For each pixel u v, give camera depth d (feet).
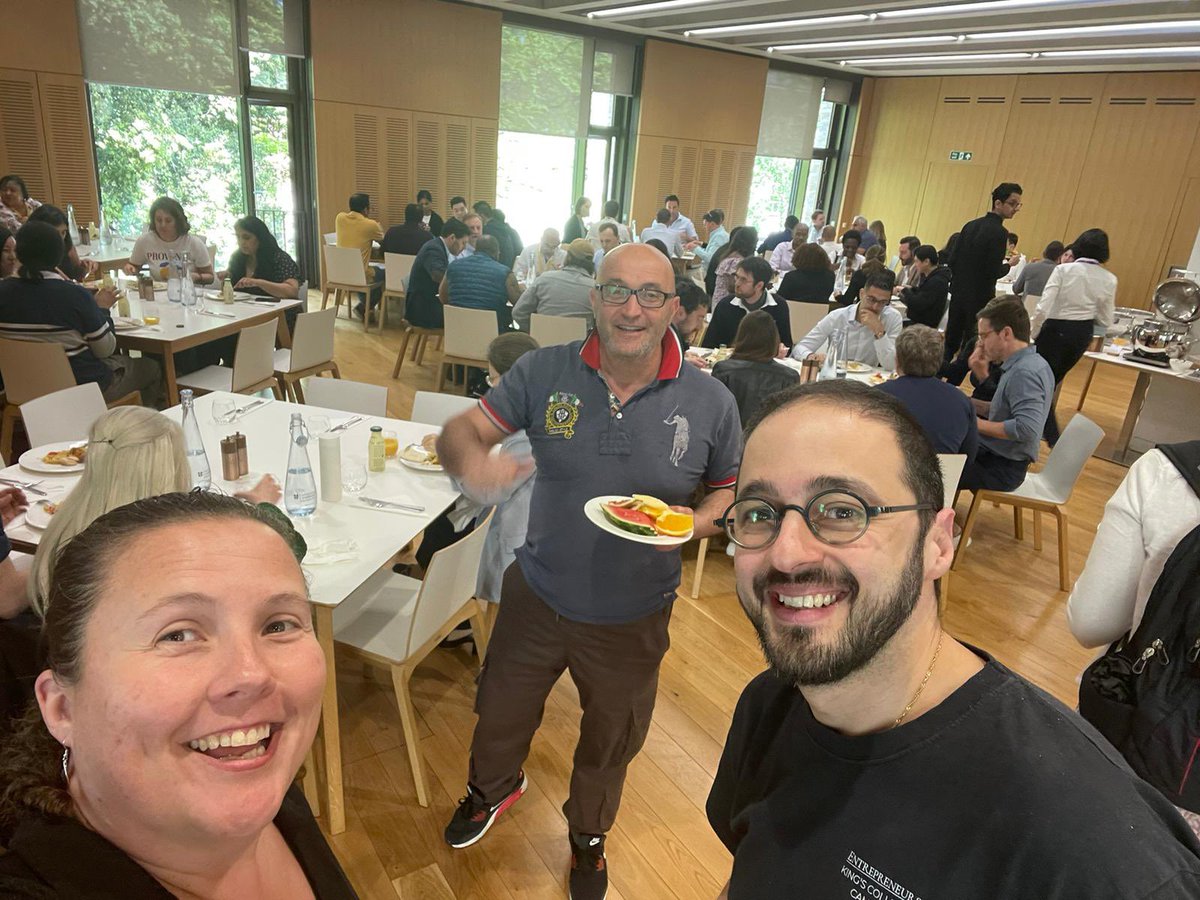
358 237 23.03
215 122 23.61
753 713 2.93
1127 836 1.87
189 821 1.86
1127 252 30.68
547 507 5.15
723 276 19.36
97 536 1.99
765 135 35.37
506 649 5.53
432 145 26.96
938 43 27.02
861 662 2.20
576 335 15.80
